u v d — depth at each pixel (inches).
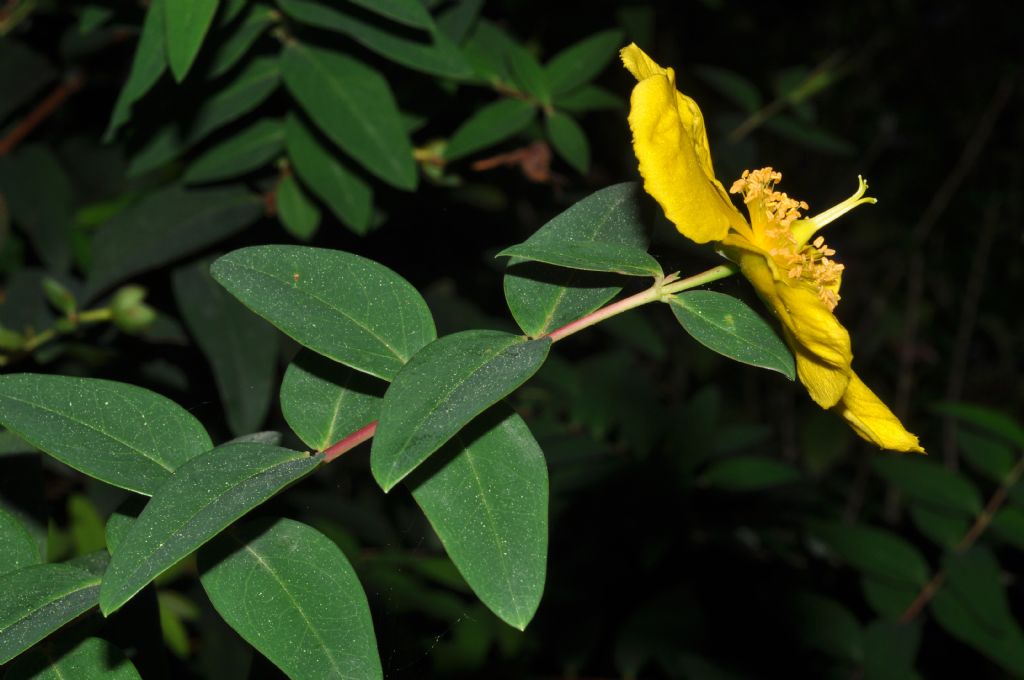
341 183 15.6
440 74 14.4
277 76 15.2
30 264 20.1
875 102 39.3
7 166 18.0
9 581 11.2
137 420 11.7
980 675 23.5
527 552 11.0
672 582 21.0
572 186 21.5
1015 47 39.2
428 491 11.2
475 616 20.4
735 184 12.5
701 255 16.9
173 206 16.7
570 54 16.7
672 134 11.4
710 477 19.7
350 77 14.8
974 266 34.3
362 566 16.9
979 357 37.3
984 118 36.2
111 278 16.4
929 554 23.2
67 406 11.6
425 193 19.2
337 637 11.2
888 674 17.1
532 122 18.8
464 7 15.9
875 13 38.9
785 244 12.5
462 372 11.1
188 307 16.6
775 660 19.8
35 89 18.4
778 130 21.6
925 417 34.2
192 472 11.0
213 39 14.8
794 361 11.9
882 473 18.0
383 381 12.0
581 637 21.0
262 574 11.4
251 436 12.0
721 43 33.4
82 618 11.7
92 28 15.9
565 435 19.3
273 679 12.8
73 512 17.7
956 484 17.7
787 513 21.4
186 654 18.3
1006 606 16.9
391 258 20.3
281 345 18.4
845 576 23.2
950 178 34.5
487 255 21.2
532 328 11.9
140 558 10.6
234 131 16.3
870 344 34.9
